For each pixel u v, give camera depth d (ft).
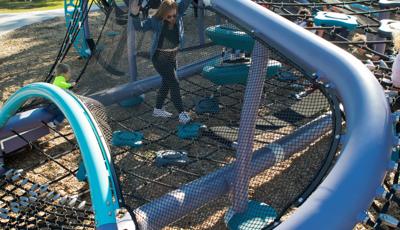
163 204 9.83
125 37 16.05
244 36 10.92
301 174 12.68
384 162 5.79
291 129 12.76
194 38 15.15
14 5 56.59
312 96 12.53
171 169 12.16
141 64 15.84
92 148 8.53
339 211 5.37
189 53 16.87
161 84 14.88
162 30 14.26
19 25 39.27
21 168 14.55
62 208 11.39
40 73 24.81
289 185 12.10
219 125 14.10
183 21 14.70
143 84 15.48
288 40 8.09
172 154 12.78
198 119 14.96
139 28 15.53
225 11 9.70
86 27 26.99
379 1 20.40
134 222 7.63
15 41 33.09
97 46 17.08
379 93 6.50
